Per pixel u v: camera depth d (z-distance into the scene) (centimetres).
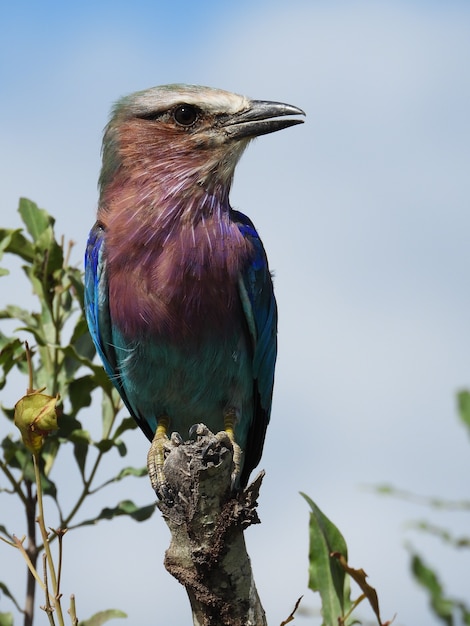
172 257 1151
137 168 1192
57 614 769
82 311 1140
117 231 1174
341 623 759
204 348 1182
